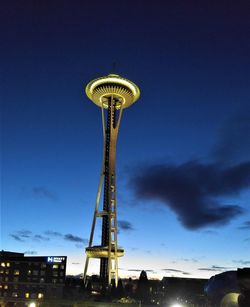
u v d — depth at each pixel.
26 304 189.12
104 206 180.50
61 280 191.00
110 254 172.88
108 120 192.00
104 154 185.62
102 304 139.12
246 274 36.53
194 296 184.25
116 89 193.12
